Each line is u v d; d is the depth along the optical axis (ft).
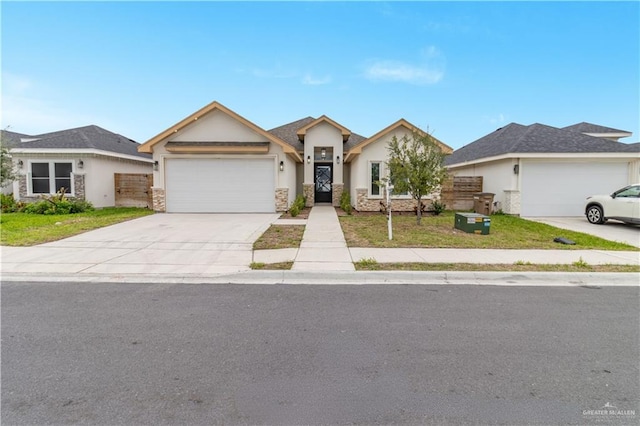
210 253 24.88
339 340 12.05
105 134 65.62
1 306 15.07
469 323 13.60
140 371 9.97
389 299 16.37
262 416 8.09
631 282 19.52
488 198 48.42
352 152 51.55
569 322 13.76
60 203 48.11
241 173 49.70
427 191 37.22
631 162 46.01
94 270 20.66
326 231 34.01
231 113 48.67
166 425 7.74
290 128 75.15
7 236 30.32
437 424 7.86
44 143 54.34
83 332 12.53
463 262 22.50
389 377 9.77
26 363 10.35
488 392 9.09
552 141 48.01
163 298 16.31
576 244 28.63
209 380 9.54
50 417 7.97
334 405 8.52
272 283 18.94
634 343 11.97
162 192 49.26
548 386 9.38
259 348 11.43
